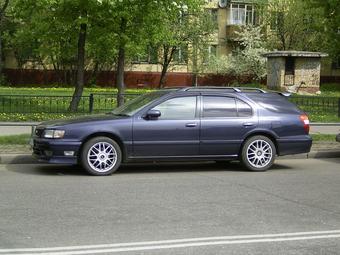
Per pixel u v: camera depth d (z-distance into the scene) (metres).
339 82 57.47
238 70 51.84
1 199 8.07
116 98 19.70
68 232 6.34
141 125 10.61
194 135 10.90
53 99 19.67
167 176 10.52
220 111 11.15
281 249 5.83
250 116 11.31
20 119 17.48
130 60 49.72
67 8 18.69
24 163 11.79
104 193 8.66
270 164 11.40
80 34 19.72
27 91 33.78
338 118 20.11
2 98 18.70
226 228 6.64
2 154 11.80
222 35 55.50
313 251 5.78
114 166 10.52
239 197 8.52
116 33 19.11
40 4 18.06
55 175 10.38
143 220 6.95
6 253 5.54
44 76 49.66
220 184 9.68
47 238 6.09
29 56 48.81
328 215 7.41
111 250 5.70
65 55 22.66
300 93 36.72
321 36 46.75
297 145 11.59
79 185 9.35
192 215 7.26
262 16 53.06
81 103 20.16
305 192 9.05
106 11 18.44
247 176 10.65
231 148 11.16
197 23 48.03
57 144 10.22
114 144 10.48
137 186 9.34
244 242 6.06
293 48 52.03
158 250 5.72
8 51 48.88
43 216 7.07
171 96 10.91
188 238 6.18
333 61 53.28
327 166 12.20
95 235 6.24
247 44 52.91
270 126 11.37
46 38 20.34
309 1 27.81
